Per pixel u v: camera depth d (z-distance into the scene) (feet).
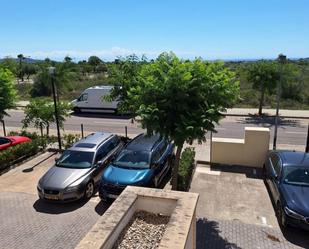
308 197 31.32
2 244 29.96
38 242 30.27
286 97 108.47
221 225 32.24
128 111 53.16
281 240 29.68
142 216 18.65
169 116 30.94
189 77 29.53
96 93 94.58
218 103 31.96
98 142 44.57
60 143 56.39
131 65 52.44
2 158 47.96
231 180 43.47
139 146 42.29
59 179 38.01
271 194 37.81
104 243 14.76
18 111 101.86
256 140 46.96
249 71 86.58
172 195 18.97
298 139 65.31
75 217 34.88
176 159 34.83
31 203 38.09
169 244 14.49
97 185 41.32
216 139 49.44
